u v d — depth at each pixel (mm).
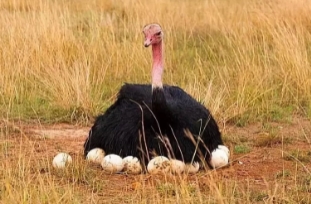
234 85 26172
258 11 34969
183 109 18156
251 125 23281
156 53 17578
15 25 29906
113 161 17797
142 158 17781
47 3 34250
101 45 29234
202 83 26391
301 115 24344
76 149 20250
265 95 25250
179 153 17625
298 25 32469
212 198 15867
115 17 36562
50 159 18938
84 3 41125
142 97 18750
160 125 17625
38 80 26547
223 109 23750
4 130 21844
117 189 16938
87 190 16844
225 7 41125
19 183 16188
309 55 29438
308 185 17125
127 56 28609
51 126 22922
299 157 19578
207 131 18438
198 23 37094
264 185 17359
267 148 20672
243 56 28703
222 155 18438
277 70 27531
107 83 27109
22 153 19219
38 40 28594
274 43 30281
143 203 15461
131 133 17969
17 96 25016
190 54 31656
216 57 30562
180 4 42750
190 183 17000
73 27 33938
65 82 24969
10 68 26516
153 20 35688
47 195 15578
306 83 25812
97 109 24078
